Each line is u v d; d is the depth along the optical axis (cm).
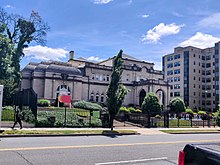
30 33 4766
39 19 4966
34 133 1688
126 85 6234
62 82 5262
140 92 6138
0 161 847
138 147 1257
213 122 3325
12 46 3572
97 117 2700
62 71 5350
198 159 358
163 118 3172
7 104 3472
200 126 3128
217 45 8750
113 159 934
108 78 6109
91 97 5781
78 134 1805
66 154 1000
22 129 1886
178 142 1522
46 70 5181
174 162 910
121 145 1306
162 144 1405
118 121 3166
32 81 5231
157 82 5847
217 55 8712
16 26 4703
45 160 878
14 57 4312
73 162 862
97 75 6009
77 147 1188
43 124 2197
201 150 358
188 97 8856
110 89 2191
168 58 9806
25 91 2836
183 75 9094
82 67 6038
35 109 2372
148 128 2583
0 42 3325
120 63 2258
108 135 1884
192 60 9088
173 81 9462
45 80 5141
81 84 5519
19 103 3039
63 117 2500
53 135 1720
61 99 4088
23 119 2425
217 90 8600
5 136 1577
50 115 2508
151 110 3775
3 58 3347
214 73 8956
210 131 2530
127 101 6172
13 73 3934
